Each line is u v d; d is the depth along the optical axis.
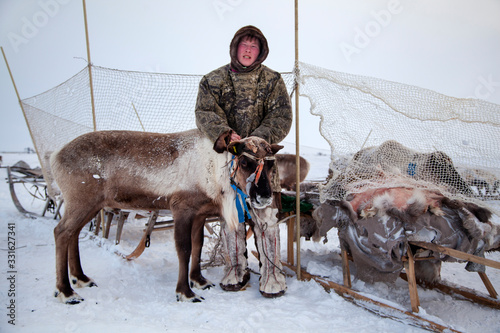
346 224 3.23
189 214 3.33
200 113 3.36
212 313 2.91
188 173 3.32
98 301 3.19
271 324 2.74
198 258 3.64
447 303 3.19
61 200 6.66
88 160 3.36
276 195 3.54
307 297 3.29
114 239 5.60
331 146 3.18
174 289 3.53
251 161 2.91
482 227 2.89
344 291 3.18
